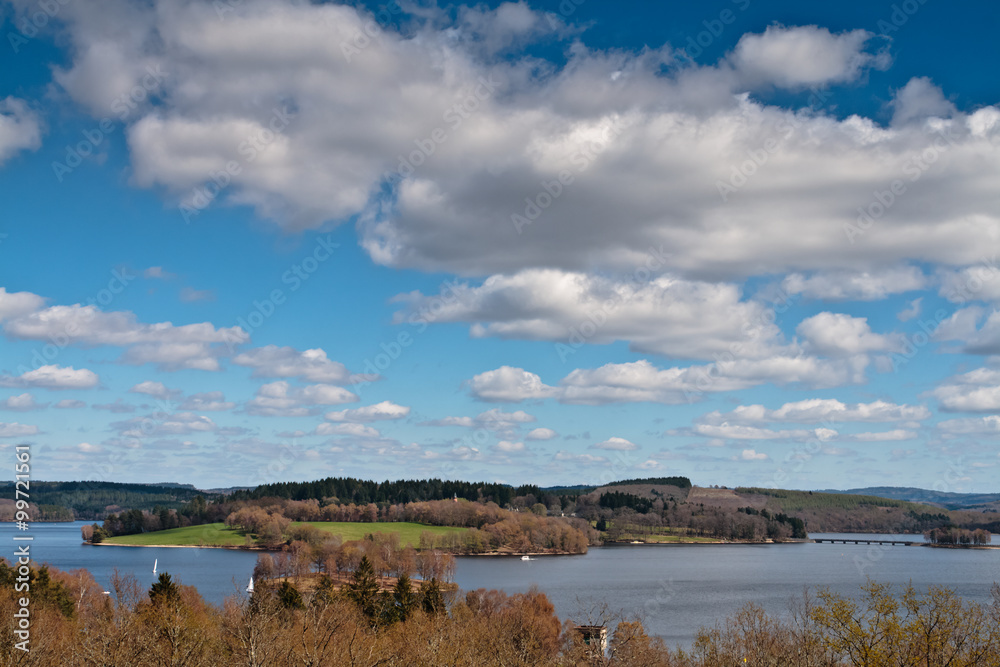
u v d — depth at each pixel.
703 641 53.28
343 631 47.19
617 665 48.16
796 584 161.00
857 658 36.53
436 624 55.84
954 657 33.97
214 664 39.19
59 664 42.75
